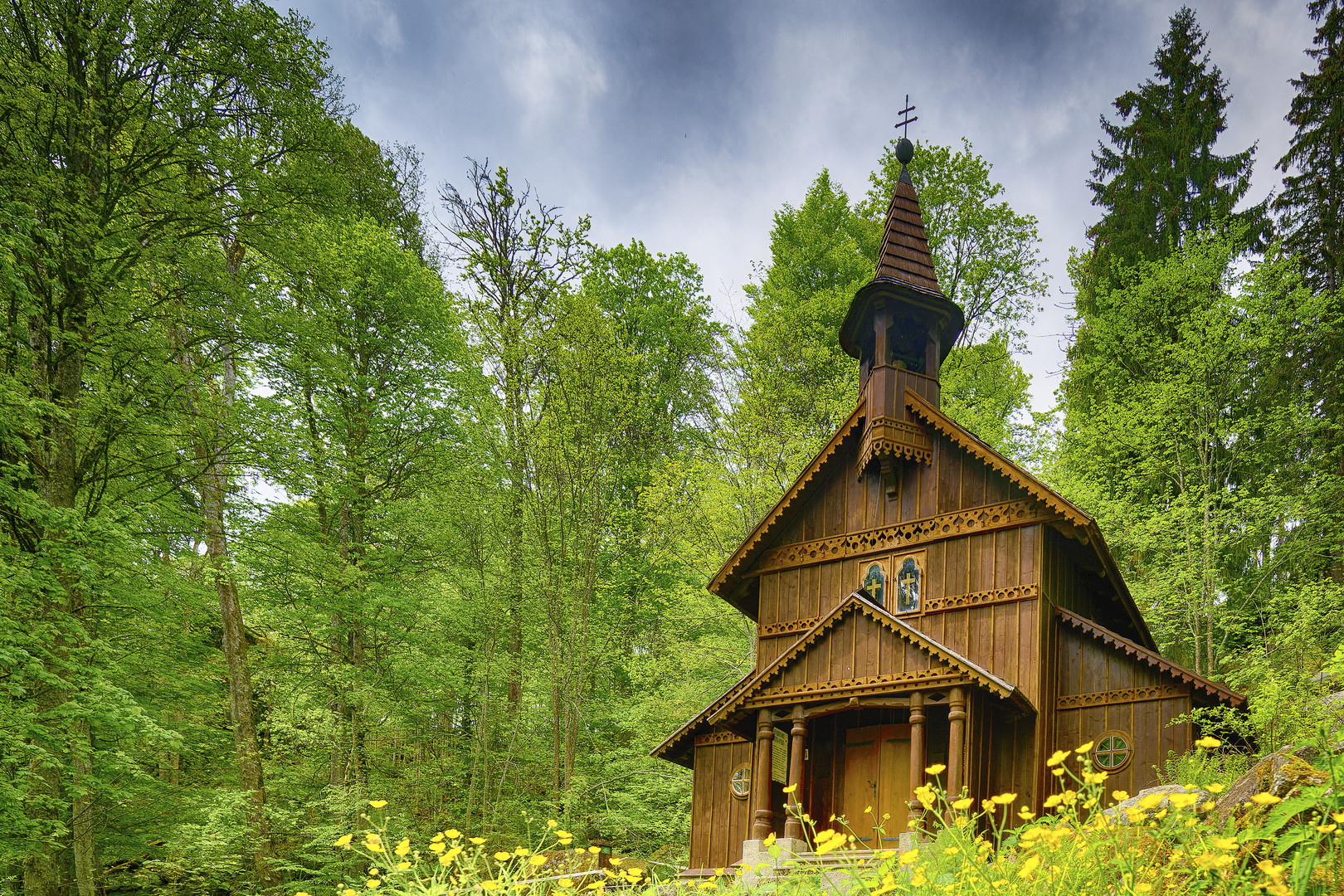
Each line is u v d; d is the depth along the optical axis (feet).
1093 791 16.37
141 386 60.49
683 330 119.44
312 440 83.71
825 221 116.98
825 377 98.58
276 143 63.41
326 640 86.53
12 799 43.78
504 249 103.76
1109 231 114.62
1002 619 60.39
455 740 97.96
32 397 51.57
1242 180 110.83
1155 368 90.94
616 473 104.78
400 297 93.15
